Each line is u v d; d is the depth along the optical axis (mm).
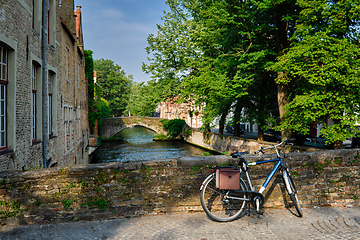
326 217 4438
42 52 9477
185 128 42719
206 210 4262
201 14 16422
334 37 12094
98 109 32906
